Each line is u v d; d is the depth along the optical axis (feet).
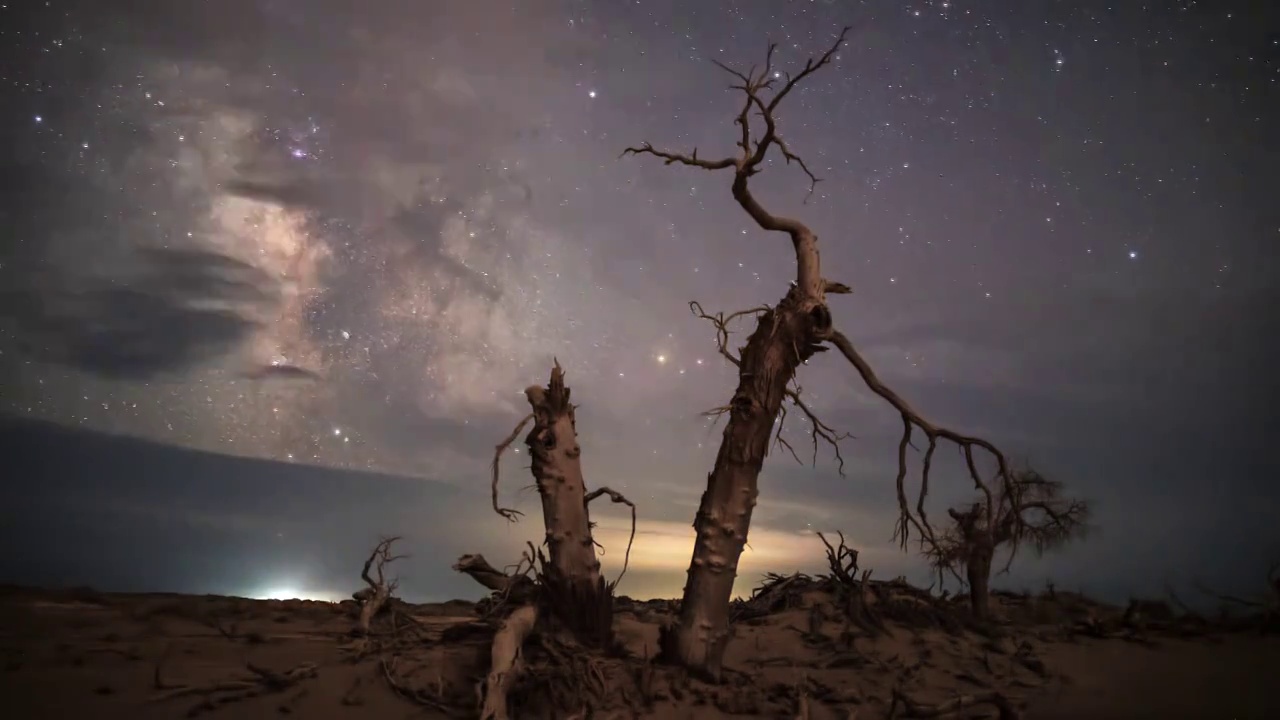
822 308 16.75
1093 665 17.71
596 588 17.28
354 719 14.24
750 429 16.61
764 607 20.33
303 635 18.26
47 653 16.49
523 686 14.87
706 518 16.63
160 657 16.55
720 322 17.16
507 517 17.40
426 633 17.97
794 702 15.24
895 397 17.44
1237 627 20.81
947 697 15.83
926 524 17.53
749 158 16.56
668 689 15.49
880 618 19.19
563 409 18.10
